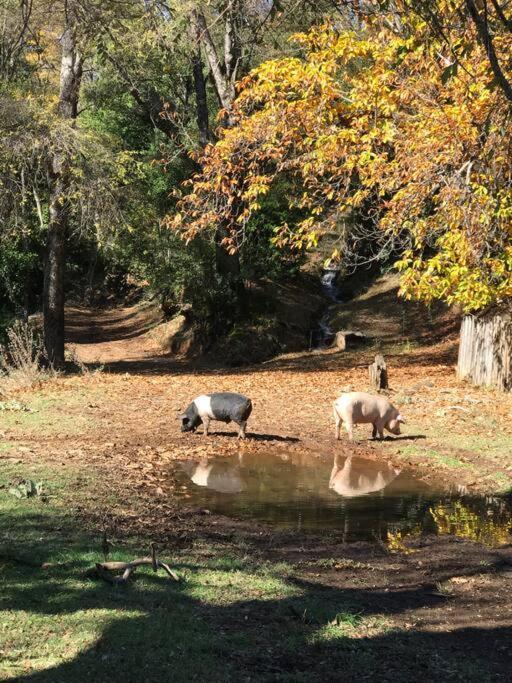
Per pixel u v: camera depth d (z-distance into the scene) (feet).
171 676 14.80
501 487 35.70
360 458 41.47
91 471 34.30
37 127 76.43
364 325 108.06
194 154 60.39
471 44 19.72
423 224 48.88
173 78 103.09
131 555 22.31
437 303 108.06
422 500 33.55
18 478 31.42
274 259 111.34
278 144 57.52
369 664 16.47
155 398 59.00
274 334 101.76
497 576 23.71
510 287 47.42
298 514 30.76
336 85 55.72
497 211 43.80
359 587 22.22
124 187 83.76
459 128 42.57
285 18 29.27
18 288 100.48
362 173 53.93
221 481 35.81
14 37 60.34
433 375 72.79
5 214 81.87
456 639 18.51
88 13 39.58
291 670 15.90
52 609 17.78
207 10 74.08
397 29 46.06
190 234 62.59
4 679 14.32
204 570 22.06
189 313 120.78
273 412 54.24
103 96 102.94
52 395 58.29
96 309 183.93
